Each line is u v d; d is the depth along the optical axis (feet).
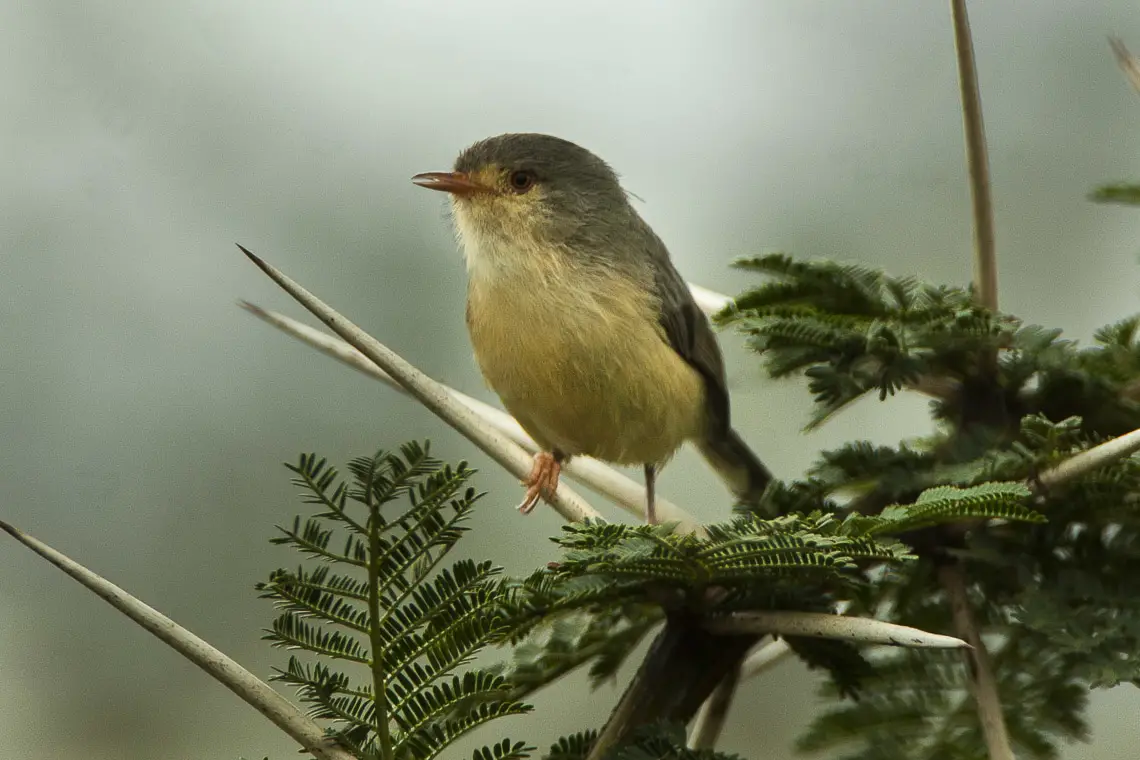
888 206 38.42
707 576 14.30
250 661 33.19
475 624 13.34
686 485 41.11
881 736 15.87
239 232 37.68
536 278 31.37
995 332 17.48
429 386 15.49
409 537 12.95
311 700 13.02
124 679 33.45
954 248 37.29
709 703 15.28
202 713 33.24
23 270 36.06
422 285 38.17
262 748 32.99
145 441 35.14
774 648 16.90
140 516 34.53
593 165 33.19
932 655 16.31
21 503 34.27
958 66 17.87
